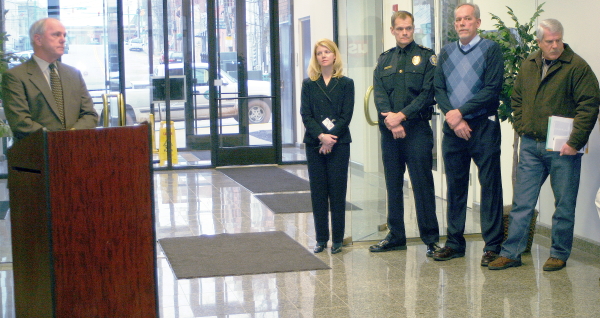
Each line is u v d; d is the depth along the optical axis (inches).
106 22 346.6
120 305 97.9
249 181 328.5
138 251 98.3
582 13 186.2
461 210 184.1
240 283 162.6
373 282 162.6
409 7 208.7
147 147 97.9
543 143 166.7
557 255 172.1
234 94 374.6
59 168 93.4
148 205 98.4
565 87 162.1
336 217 190.1
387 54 187.9
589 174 187.8
